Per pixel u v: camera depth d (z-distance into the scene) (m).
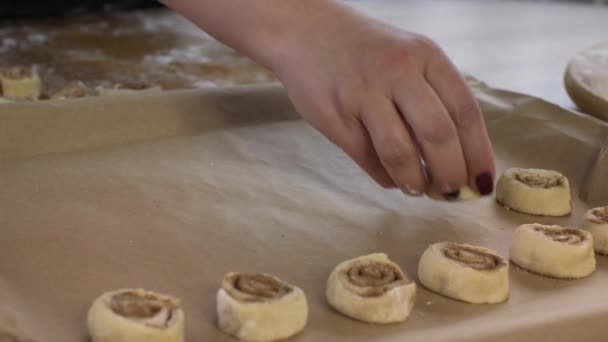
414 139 0.73
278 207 0.83
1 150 0.87
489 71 1.28
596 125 0.94
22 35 1.30
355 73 0.73
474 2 1.84
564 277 0.74
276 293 0.66
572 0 1.95
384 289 0.68
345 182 0.88
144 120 0.93
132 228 0.77
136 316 0.63
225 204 0.82
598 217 0.79
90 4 1.47
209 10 0.80
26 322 0.65
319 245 0.77
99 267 0.72
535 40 1.50
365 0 1.80
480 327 0.67
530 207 0.83
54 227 0.77
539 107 0.97
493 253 0.73
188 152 0.91
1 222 0.77
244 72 1.17
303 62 0.75
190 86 1.11
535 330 0.66
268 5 0.78
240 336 0.65
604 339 0.67
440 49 0.74
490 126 0.96
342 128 0.75
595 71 1.09
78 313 0.67
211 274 0.72
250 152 0.92
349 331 0.66
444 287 0.71
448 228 0.81
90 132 0.91
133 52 1.24
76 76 1.12
